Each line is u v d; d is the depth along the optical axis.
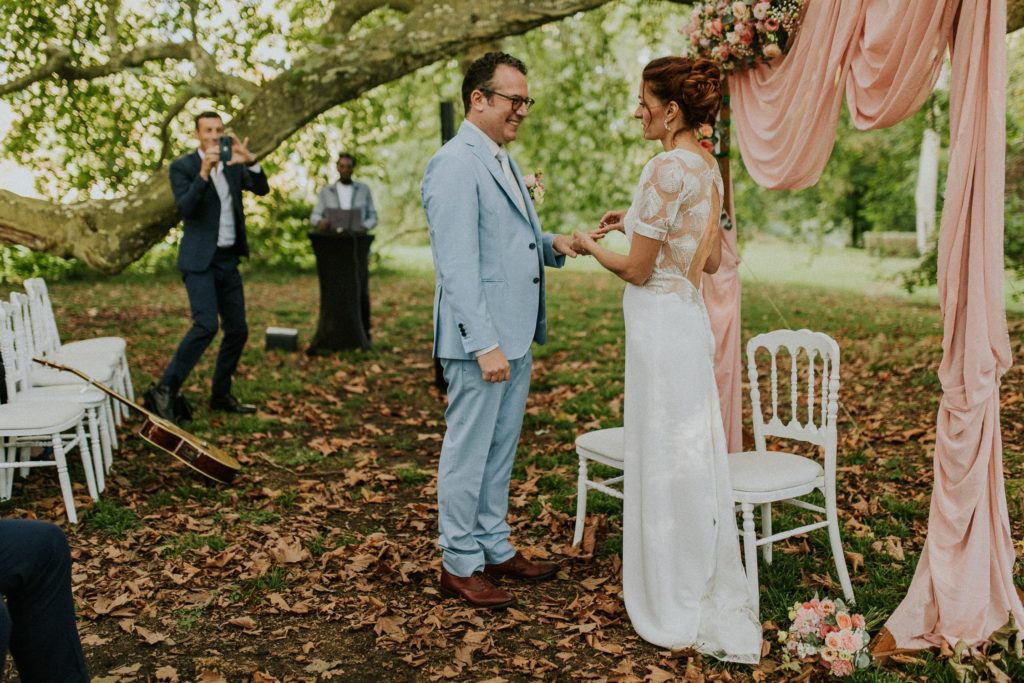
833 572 3.54
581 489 3.78
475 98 3.22
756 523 4.02
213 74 6.56
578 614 3.25
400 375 7.43
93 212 6.02
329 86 5.99
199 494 4.56
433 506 4.39
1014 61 10.35
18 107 7.61
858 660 2.79
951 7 2.83
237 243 5.90
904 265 13.95
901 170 13.04
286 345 8.21
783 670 2.85
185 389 6.66
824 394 3.29
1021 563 3.43
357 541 3.99
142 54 6.85
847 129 12.49
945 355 2.86
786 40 3.59
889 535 3.85
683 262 3.04
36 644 2.29
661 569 3.05
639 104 3.10
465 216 3.11
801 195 15.40
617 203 11.20
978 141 2.72
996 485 2.85
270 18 7.22
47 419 4.05
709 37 3.89
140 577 3.59
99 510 4.25
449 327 3.22
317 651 3.04
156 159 8.04
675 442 3.02
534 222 3.47
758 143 3.83
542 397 6.61
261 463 5.11
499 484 3.54
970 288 2.75
